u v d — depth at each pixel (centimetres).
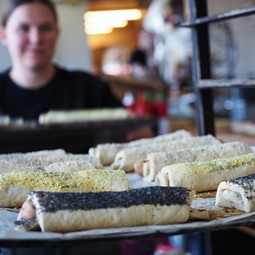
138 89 491
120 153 131
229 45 371
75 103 279
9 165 119
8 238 71
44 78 276
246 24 415
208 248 203
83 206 80
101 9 730
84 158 129
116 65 730
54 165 115
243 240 200
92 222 79
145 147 134
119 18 767
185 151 123
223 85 128
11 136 216
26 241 70
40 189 96
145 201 82
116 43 827
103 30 823
